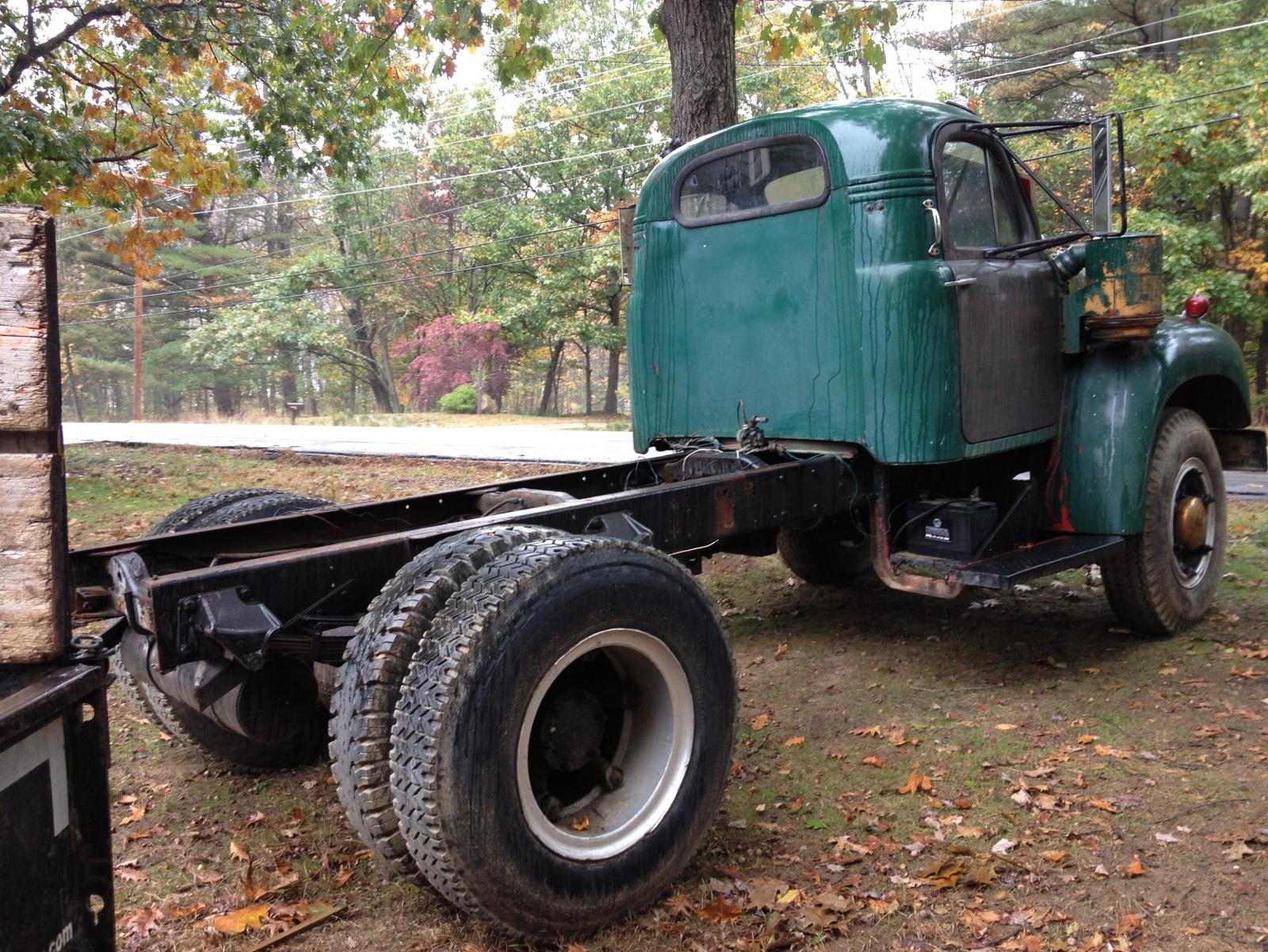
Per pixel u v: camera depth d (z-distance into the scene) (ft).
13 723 4.89
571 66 111.04
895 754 12.70
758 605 19.94
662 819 9.29
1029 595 19.75
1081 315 15.55
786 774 12.24
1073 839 10.37
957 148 14.67
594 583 8.84
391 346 154.92
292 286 132.16
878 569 14.97
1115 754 12.32
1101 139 14.89
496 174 118.73
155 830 11.14
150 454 51.93
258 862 10.38
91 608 10.53
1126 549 16.02
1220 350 16.93
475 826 7.95
